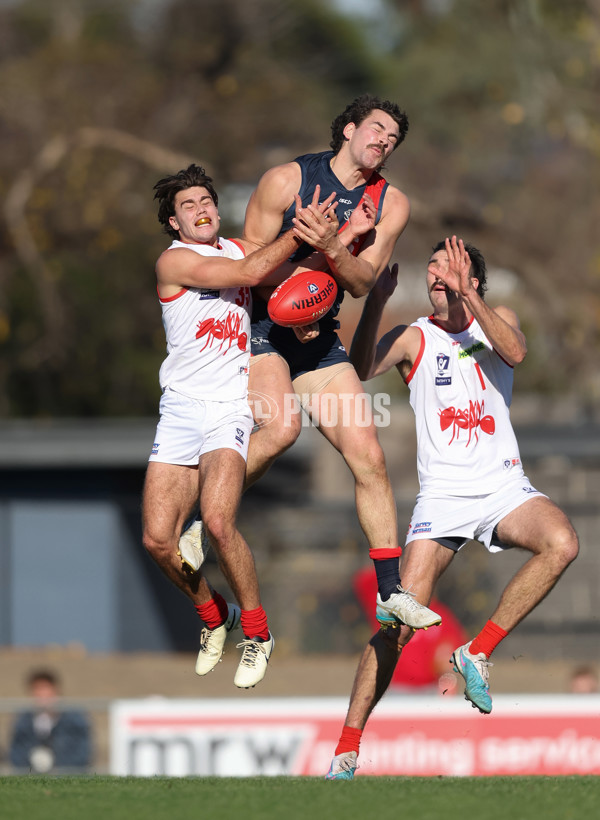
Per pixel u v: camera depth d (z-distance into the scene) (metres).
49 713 38.38
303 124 78.56
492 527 23.03
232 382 21.50
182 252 21.27
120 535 59.72
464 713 35.38
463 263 22.41
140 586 60.97
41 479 59.47
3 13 88.25
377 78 98.31
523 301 81.75
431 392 23.45
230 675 53.47
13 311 77.25
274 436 21.69
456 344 23.52
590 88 79.19
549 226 78.62
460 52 84.62
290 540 65.19
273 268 20.58
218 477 20.64
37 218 73.00
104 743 42.19
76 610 58.91
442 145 85.12
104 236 73.62
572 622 62.91
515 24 81.94
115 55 77.75
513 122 78.00
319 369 22.08
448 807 17.17
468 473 23.19
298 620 63.50
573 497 70.88
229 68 83.88
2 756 41.47
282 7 90.56
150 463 21.66
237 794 18.61
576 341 77.31
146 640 60.78
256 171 77.94
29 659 54.28
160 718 35.81
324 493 90.25
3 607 58.94
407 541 23.42
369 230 21.42
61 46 77.81
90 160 73.75
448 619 45.00
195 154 76.69
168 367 21.70
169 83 79.19
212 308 21.33
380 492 21.70
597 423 67.12
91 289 76.69
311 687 52.09
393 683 42.69
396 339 23.69
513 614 22.06
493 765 35.19
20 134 73.00
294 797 18.17
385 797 18.16
